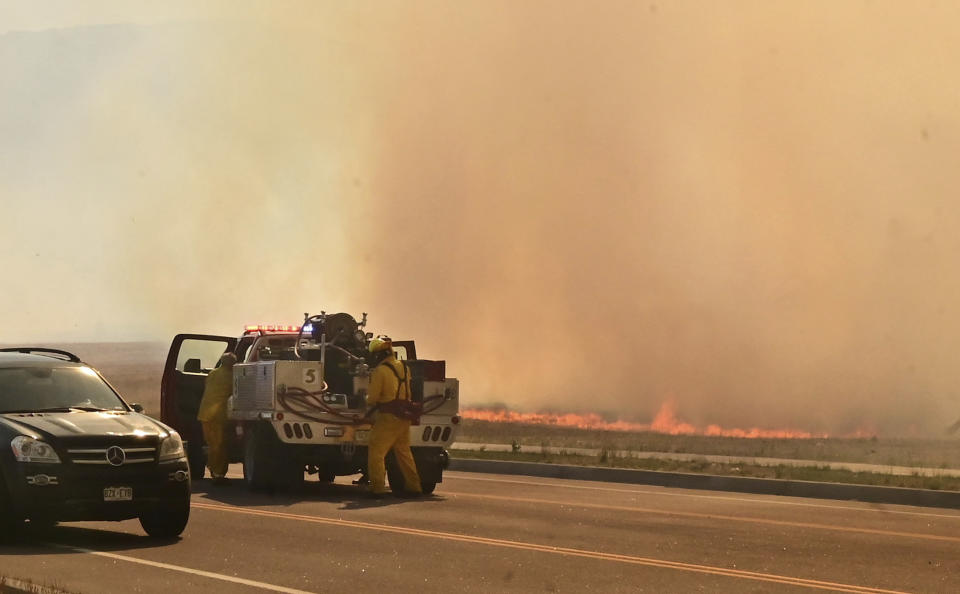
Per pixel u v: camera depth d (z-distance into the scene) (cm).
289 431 4350
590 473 5322
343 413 4434
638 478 5144
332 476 5122
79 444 2883
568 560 2761
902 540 3212
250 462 4491
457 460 5869
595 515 3738
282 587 2352
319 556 2788
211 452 4788
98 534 3188
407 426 4350
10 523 2867
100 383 3309
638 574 2575
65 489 2844
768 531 3378
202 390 5178
